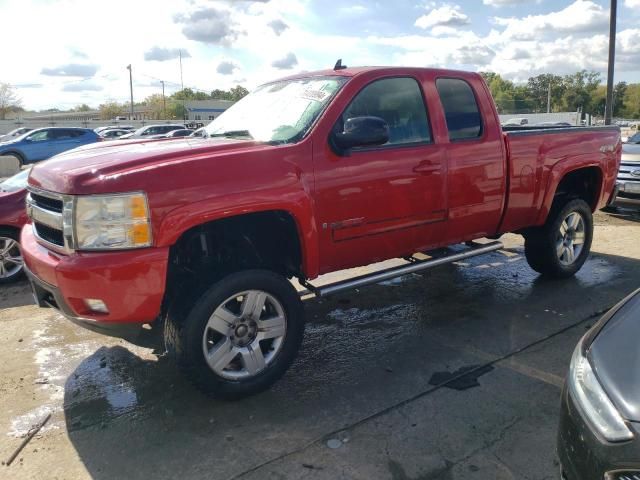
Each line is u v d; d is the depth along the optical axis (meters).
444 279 6.05
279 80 4.75
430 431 3.20
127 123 58.75
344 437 3.16
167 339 3.41
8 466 2.96
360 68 4.25
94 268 3.00
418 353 4.24
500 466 2.89
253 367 3.55
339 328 4.79
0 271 6.14
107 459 3.01
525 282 5.87
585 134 5.57
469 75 4.71
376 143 3.66
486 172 4.66
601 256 6.86
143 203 3.06
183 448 3.09
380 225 4.07
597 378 2.21
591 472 2.06
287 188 3.50
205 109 76.75
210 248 3.71
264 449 3.07
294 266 3.88
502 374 3.87
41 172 3.54
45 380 3.91
